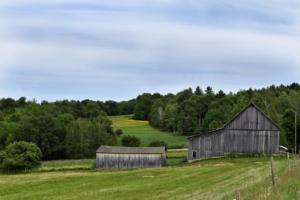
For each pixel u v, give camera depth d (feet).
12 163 282.56
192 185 153.69
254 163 247.09
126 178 189.78
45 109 482.28
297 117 366.63
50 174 243.40
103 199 126.62
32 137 416.26
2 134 428.97
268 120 293.84
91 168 292.20
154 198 124.06
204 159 293.64
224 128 296.51
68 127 441.27
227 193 117.08
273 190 105.29
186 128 577.43
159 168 253.85
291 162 204.85
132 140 474.90
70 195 138.41
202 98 608.19
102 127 483.92
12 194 146.51
